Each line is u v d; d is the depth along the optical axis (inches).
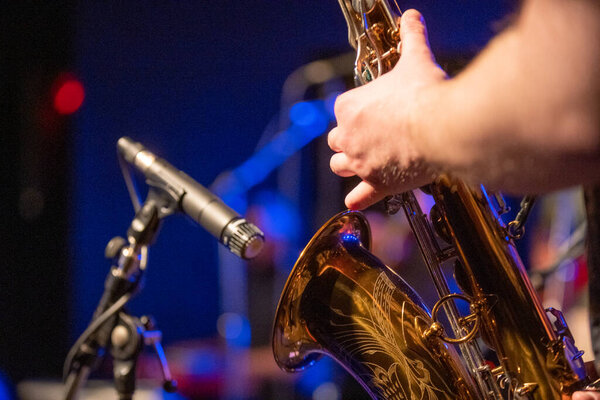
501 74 31.0
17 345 184.9
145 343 62.6
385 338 58.3
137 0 211.6
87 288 206.5
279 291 160.1
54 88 181.0
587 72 28.7
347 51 198.7
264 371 150.9
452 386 55.8
